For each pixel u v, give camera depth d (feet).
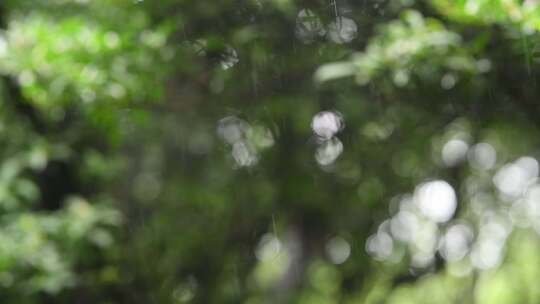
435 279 26.99
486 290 29.27
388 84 15.72
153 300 23.52
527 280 28.66
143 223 24.17
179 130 21.91
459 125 19.89
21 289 17.40
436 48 14.29
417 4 16.02
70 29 16.37
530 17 12.45
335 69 14.46
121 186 24.07
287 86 18.39
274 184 22.82
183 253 24.48
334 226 25.08
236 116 20.43
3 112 19.51
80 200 18.90
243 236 25.02
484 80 15.33
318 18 16.31
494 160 23.41
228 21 16.76
